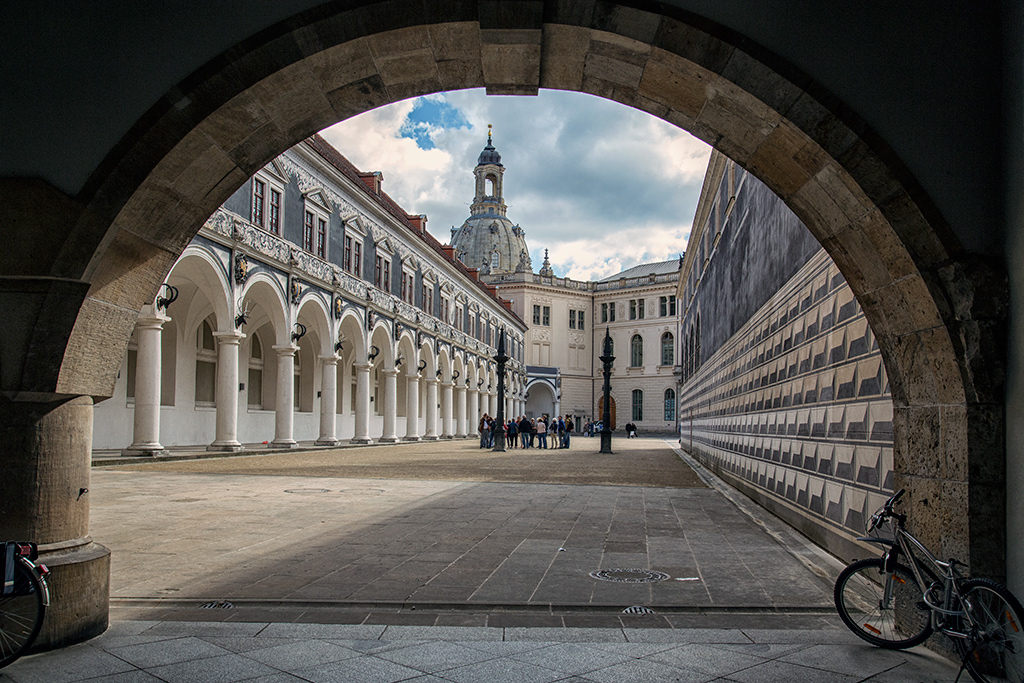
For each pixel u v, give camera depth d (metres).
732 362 17.20
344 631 5.05
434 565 7.24
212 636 4.92
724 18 4.80
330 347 31.64
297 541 8.58
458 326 53.88
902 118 4.71
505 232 120.44
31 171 4.86
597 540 8.79
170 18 4.91
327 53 4.91
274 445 27.64
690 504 12.73
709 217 23.84
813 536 8.81
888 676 4.25
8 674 4.18
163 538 8.74
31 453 4.77
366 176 38.28
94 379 5.08
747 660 4.50
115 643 4.76
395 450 33.06
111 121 4.87
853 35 4.76
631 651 4.65
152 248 5.30
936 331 4.70
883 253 4.93
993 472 4.49
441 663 4.40
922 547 4.62
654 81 5.23
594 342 89.38
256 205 25.70
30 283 4.74
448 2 4.80
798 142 4.95
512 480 17.41
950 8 4.73
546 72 5.43
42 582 4.42
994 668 4.09
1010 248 4.49
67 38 4.93
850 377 7.43
